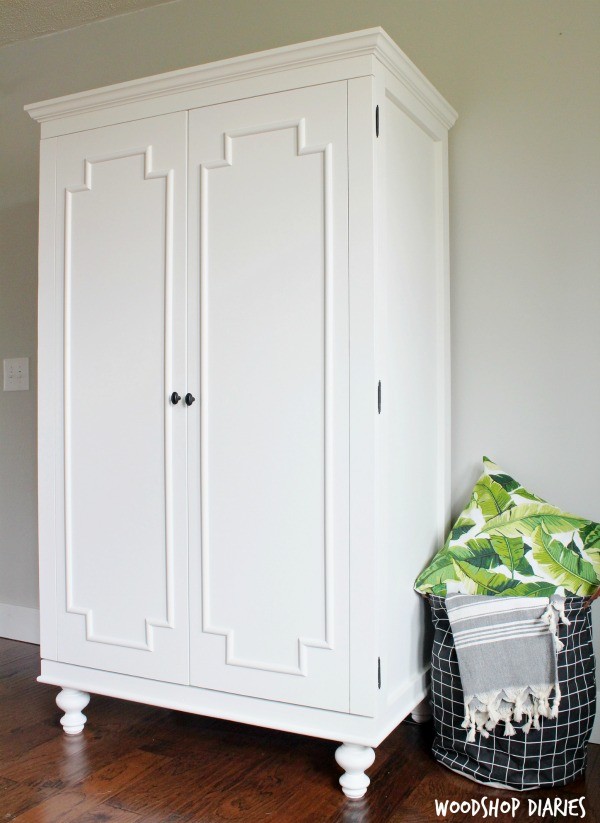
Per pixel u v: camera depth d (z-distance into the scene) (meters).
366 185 1.72
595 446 2.04
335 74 1.76
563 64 2.08
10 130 3.01
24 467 2.96
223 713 1.89
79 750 2.01
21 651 2.85
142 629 2.00
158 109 1.98
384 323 1.76
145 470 2.00
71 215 2.11
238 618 1.87
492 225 2.17
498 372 2.16
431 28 2.25
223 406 1.89
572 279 2.07
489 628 1.80
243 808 1.71
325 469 1.76
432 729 2.12
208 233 1.91
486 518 2.03
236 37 2.57
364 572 1.72
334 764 1.92
